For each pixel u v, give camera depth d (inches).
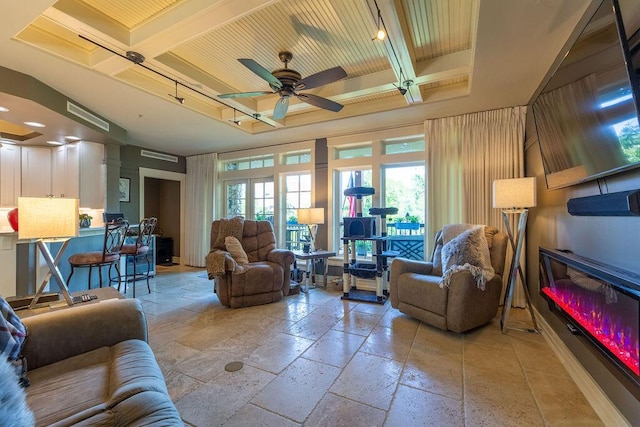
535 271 122.6
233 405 68.7
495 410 66.8
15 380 34.5
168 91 132.8
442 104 137.2
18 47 91.5
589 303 68.4
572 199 77.0
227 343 101.0
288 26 93.1
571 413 65.6
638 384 49.2
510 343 100.9
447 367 85.4
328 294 164.4
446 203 154.9
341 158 195.5
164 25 84.2
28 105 115.6
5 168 177.0
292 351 95.3
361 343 101.1
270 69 119.8
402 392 73.7
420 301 116.1
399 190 184.4
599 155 61.9
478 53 90.7
